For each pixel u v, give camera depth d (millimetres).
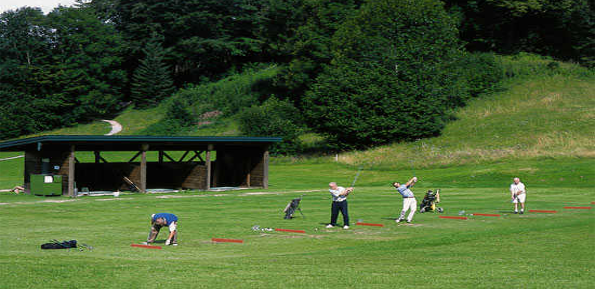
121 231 17297
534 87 72250
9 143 32750
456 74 66438
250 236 16031
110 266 11039
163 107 100875
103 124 95875
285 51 88938
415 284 9258
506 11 78750
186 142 36438
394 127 59969
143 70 104562
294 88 84000
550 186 35375
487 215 20719
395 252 12805
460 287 9008
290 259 11875
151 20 109875
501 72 76062
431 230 16828
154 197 31297
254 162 40719
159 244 14594
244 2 114062
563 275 9891
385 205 25391
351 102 60875
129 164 36500
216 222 19438
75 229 17797
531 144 50125
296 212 22734
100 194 33562
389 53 62562
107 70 108625
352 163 54781
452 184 38781
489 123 61812
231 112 88625
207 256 12555
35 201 28641
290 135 64438
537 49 84875
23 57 100250
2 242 14961
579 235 14945
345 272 10320
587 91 68000
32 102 95062
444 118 64938
